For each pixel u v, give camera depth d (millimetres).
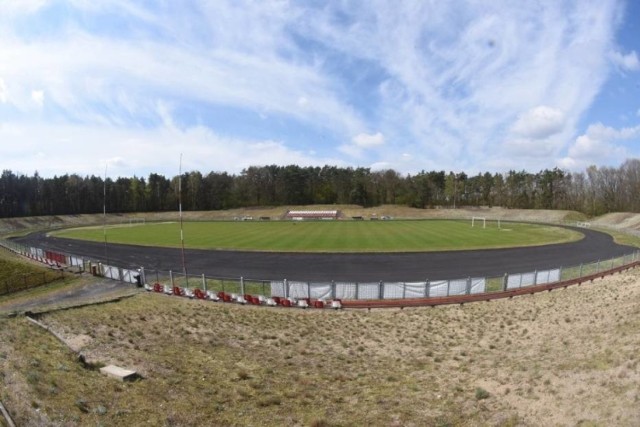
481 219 112750
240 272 40031
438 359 17734
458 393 13492
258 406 12508
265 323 23797
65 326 20438
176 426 10719
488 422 11094
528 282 33719
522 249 53281
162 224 103000
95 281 37250
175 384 13828
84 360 15336
